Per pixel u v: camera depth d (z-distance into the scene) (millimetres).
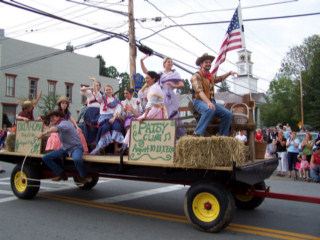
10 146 7156
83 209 5977
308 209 6172
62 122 5980
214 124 5254
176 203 6590
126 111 6703
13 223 4996
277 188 8594
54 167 6199
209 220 4555
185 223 5113
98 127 6539
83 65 32906
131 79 12430
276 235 4547
